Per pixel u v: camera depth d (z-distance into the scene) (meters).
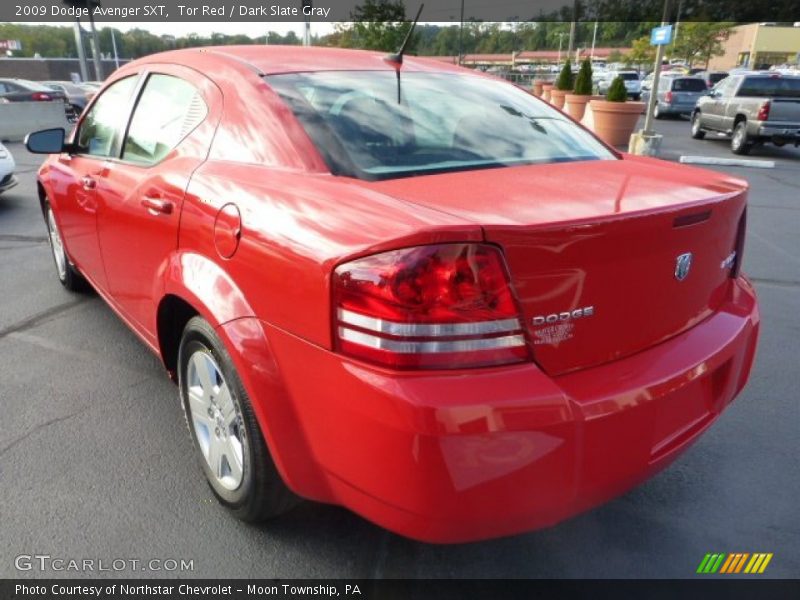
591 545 2.36
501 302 1.61
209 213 2.18
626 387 1.78
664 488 2.68
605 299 1.79
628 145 14.78
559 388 1.66
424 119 2.49
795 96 14.73
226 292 2.05
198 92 2.63
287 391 1.85
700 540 2.39
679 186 2.15
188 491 2.58
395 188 1.96
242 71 2.53
